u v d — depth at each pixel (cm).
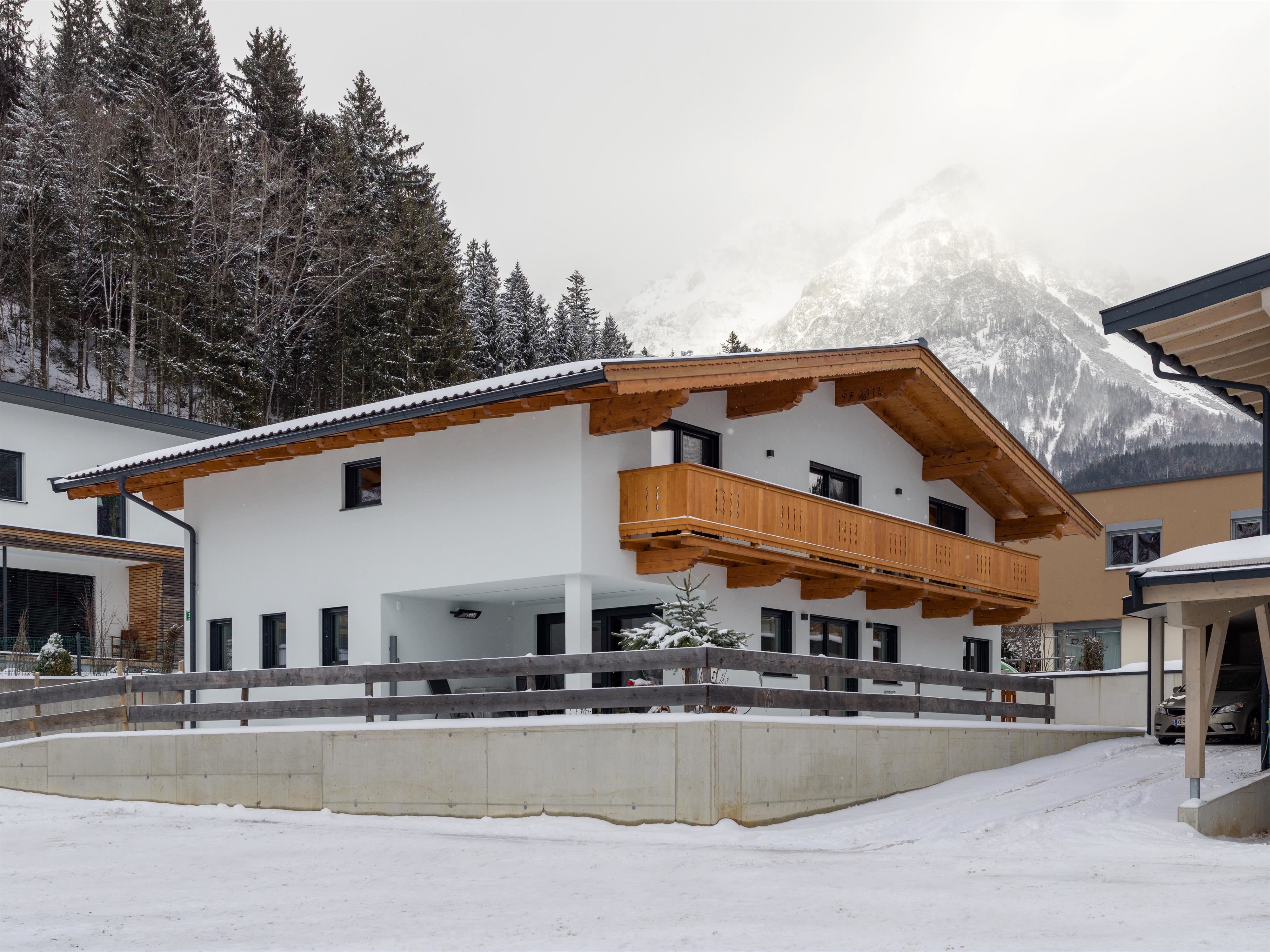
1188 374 1333
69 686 1628
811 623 2162
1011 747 1622
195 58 6619
